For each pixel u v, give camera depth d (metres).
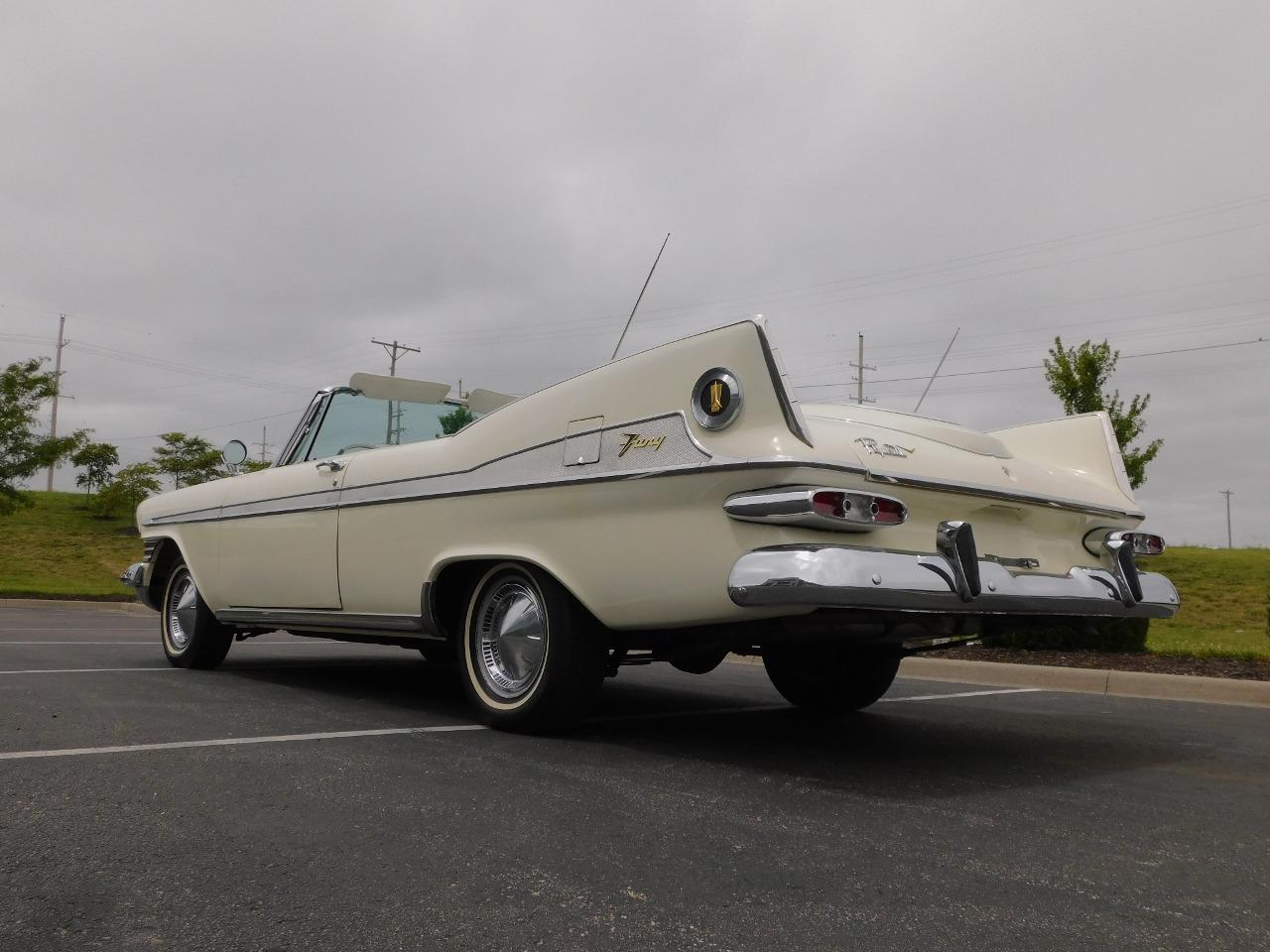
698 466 3.25
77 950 1.88
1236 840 2.79
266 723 4.23
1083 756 4.03
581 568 3.67
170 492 6.59
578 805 2.96
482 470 4.12
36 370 21.27
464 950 1.91
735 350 3.27
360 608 4.80
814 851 2.56
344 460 4.96
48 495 38.12
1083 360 13.02
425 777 3.25
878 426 3.66
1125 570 3.91
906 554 3.17
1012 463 3.89
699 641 3.67
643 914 2.10
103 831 2.60
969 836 2.74
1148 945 1.99
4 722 4.09
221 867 2.35
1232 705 5.98
